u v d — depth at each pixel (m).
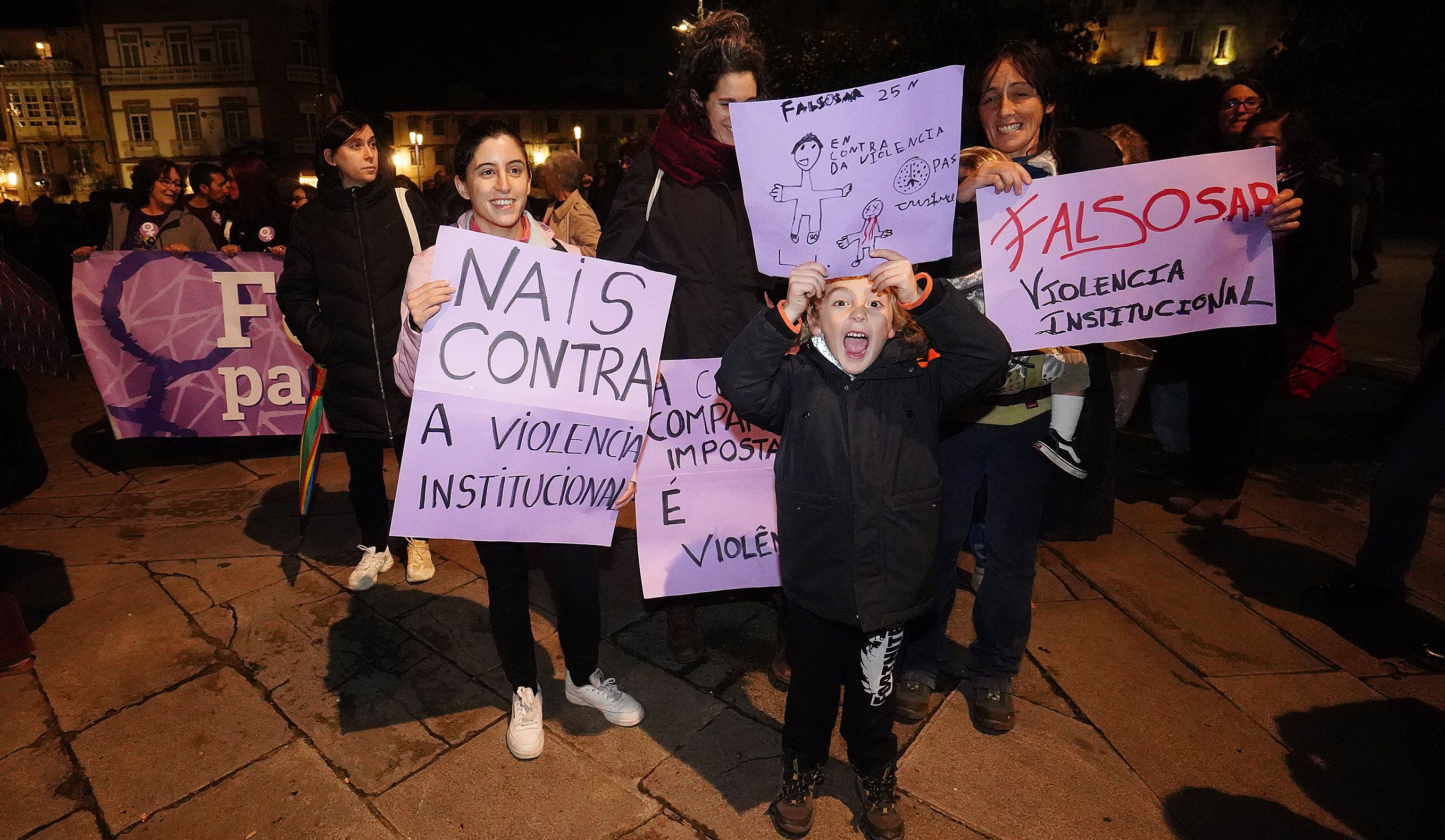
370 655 2.66
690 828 1.98
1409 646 2.71
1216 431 3.52
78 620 2.84
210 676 2.54
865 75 14.37
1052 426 2.15
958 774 2.15
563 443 1.96
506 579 2.06
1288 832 1.96
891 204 1.75
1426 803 2.05
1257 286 1.96
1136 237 1.94
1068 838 1.95
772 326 1.65
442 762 2.18
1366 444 4.64
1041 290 1.98
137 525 3.62
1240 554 3.33
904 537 1.72
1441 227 16.44
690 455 2.35
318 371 2.87
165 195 4.56
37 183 39.72
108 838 1.93
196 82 38.06
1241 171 1.88
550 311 1.89
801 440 1.75
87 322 4.12
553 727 2.33
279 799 2.05
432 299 1.75
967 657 2.68
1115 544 3.41
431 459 1.88
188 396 4.29
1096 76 24.11
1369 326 7.49
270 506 3.84
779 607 2.53
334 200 2.61
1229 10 35.97
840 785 2.12
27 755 2.20
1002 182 1.89
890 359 1.72
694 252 2.23
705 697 2.48
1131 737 2.29
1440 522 3.65
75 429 5.00
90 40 37.94
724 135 2.14
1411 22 11.59
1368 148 13.61
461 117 53.94
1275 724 2.34
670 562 2.40
